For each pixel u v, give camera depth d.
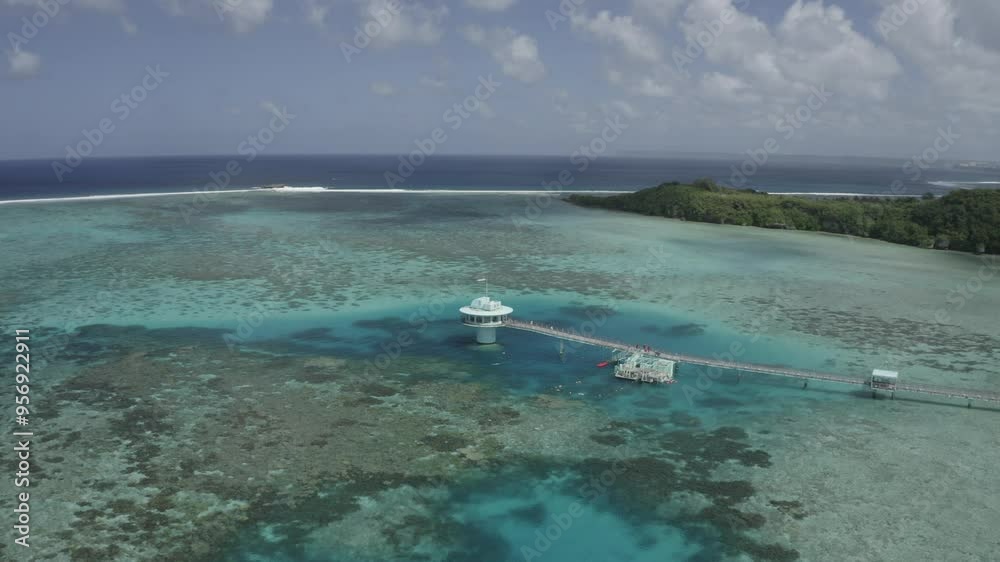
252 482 33.25
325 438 38.16
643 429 40.84
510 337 58.66
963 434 40.38
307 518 30.47
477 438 38.88
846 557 28.48
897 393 47.19
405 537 29.36
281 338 56.25
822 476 35.31
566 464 36.28
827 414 43.44
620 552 28.86
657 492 33.66
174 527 29.38
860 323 64.25
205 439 37.50
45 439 36.94
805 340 59.00
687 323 63.97
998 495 33.34
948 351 56.16
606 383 48.34
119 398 42.78
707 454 37.72
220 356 51.25
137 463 34.62
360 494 32.59
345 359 51.53
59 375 46.53
